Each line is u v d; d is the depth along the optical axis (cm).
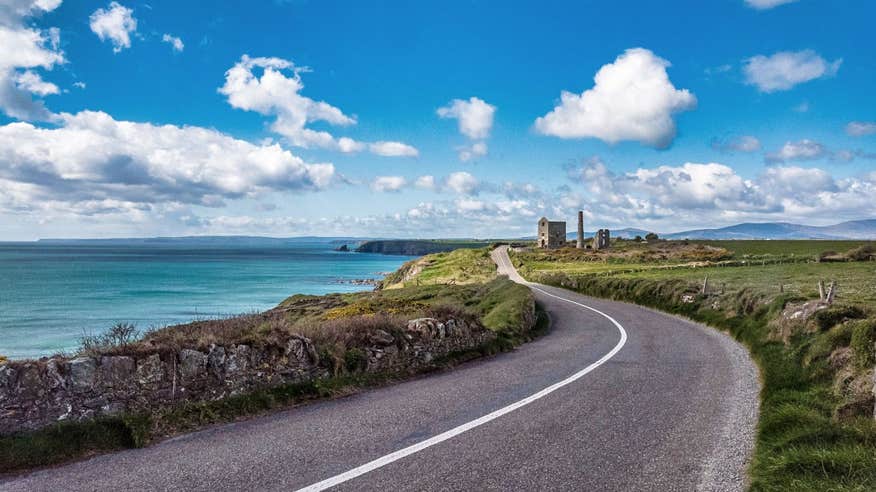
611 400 948
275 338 984
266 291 9406
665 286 3388
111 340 901
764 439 704
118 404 752
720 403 928
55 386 706
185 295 8562
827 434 668
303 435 735
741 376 1177
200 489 544
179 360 834
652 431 761
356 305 2597
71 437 670
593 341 1820
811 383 989
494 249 14988
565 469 610
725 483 577
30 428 673
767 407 865
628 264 8650
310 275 14275
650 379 1141
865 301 1912
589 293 4628
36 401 687
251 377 913
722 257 8462
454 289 4534
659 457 654
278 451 665
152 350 818
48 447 643
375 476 579
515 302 2566
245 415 842
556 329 2283
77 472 598
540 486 559
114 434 702
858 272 4019
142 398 779
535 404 916
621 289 3997
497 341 1656
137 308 6831
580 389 1041
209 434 746
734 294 2419
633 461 639
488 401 941
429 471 596
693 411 874
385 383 1102
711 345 1686
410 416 838
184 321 5591
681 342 1761
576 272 7000
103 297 8144
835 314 1329
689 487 565
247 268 17100
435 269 10494
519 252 13200
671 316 2714
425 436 730
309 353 1019
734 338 1852
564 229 15100
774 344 1459
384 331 1228
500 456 650
